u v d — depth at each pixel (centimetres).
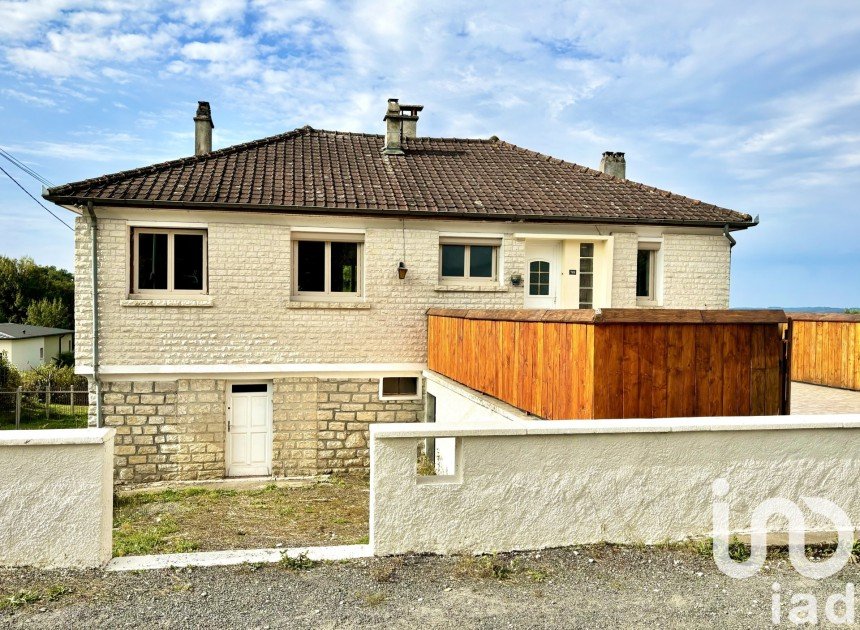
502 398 789
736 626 380
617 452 481
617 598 411
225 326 1185
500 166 1516
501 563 452
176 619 375
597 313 544
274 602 397
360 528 835
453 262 1299
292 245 1223
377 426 467
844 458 512
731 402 577
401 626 372
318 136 1536
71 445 432
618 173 1595
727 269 1362
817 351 1094
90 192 1112
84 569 436
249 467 1228
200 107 1411
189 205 1127
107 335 1145
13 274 5078
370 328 1241
